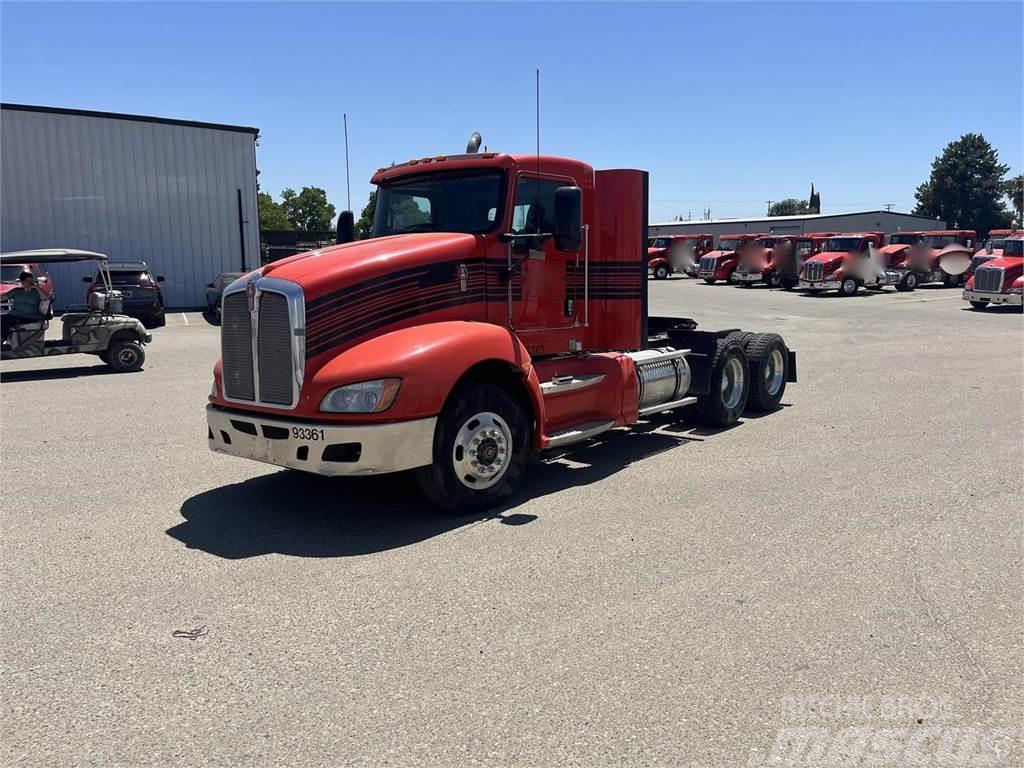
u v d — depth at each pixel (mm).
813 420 9727
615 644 4043
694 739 3234
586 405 7402
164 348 17969
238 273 25281
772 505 6324
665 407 8359
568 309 7469
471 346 6016
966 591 4672
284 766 3078
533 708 3465
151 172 27281
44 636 4188
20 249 25562
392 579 4914
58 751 3178
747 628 4207
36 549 5488
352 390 5504
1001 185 83312
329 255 6109
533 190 7000
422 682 3691
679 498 6559
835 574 4930
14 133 25109
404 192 7355
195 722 3381
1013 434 8758
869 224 67438
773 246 40750
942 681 3672
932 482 6930
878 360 15133
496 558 5250
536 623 4289
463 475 6102
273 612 4453
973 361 14867
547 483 7074
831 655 3916
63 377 13773
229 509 6387
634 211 8102
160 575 5008
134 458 8055
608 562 5152
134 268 21922
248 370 5941
